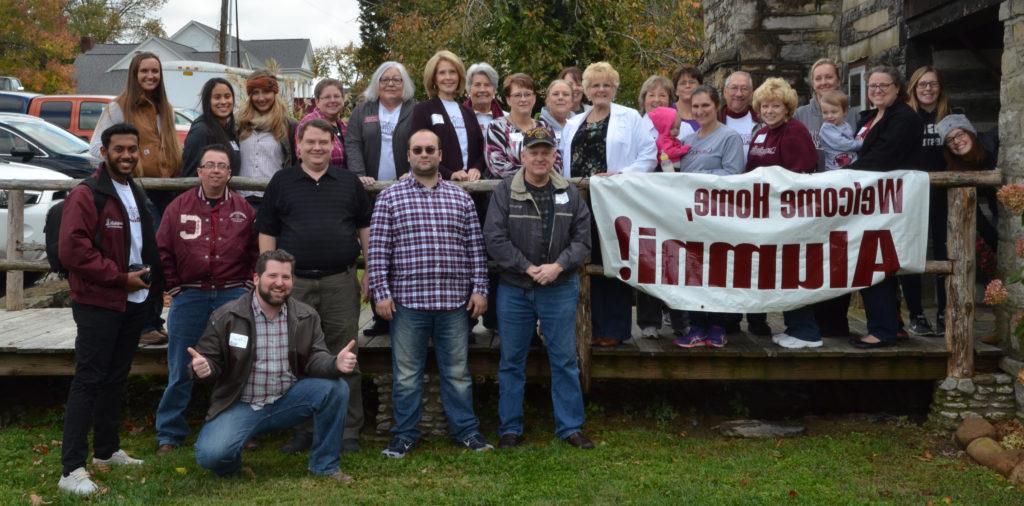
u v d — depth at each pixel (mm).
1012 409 5848
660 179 5812
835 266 5820
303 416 5098
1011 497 4840
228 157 5492
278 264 4875
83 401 4902
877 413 6457
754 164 6020
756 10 10141
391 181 5992
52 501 4758
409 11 21203
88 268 4770
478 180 6004
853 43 9555
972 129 6195
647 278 5844
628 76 15055
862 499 4801
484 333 6520
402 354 5562
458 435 5727
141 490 4832
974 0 6832
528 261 5473
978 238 6789
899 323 6246
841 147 6148
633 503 4707
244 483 5039
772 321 6992
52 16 33656
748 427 6012
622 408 6582
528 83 5910
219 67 22078
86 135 16312
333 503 4688
